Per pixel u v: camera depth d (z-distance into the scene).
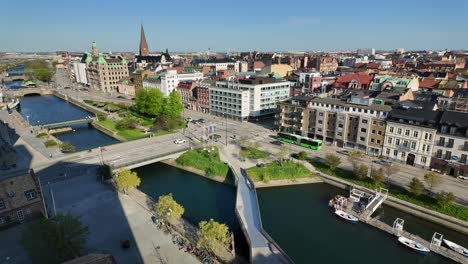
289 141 125.38
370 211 77.38
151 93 168.75
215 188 94.69
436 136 93.62
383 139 106.00
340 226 74.12
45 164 102.75
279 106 137.25
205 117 173.62
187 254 58.12
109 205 76.38
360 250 65.44
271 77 178.00
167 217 66.69
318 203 84.88
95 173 95.19
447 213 74.25
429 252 63.91
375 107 108.25
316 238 69.38
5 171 97.00
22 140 131.00
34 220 67.69
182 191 92.62
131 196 81.50
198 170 105.12
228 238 58.50
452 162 91.38
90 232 64.62
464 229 70.06
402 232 68.94
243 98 158.38
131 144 124.38
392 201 82.31
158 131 143.88
